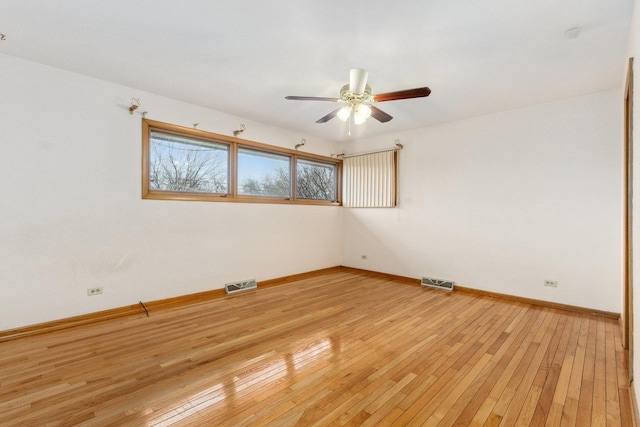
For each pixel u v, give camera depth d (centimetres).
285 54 253
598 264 330
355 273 545
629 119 237
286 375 206
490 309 349
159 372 209
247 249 438
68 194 293
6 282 263
